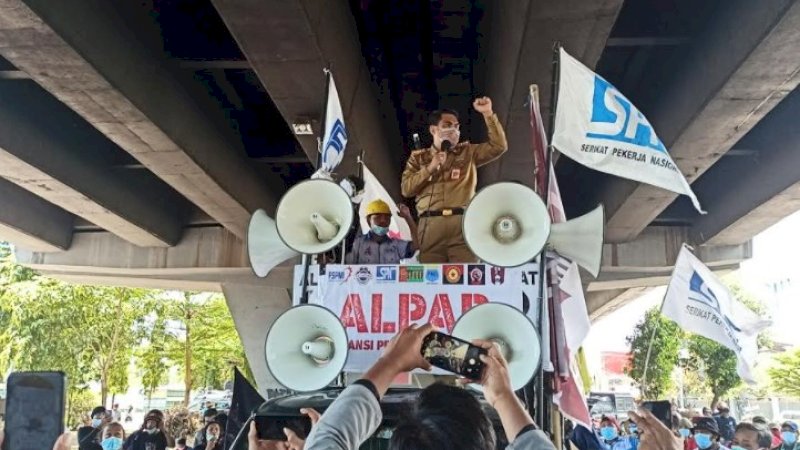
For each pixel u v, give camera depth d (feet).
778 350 183.83
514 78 34.63
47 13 28.25
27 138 42.86
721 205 60.70
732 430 46.75
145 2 36.65
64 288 95.61
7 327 93.76
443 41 46.93
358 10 42.24
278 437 11.64
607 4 28.81
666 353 123.44
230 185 51.31
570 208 66.64
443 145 17.16
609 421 29.37
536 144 16.48
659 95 44.01
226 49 39.75
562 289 14.93
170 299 118.01
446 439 6.05
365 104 44.01
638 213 57.98
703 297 26.21
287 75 34.78
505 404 7.05
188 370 118.73
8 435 9.89
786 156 46.62
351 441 6.40
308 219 12.55
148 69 37.52
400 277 12.63
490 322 10.62
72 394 105.40
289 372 10.89
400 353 7.29
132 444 36.99
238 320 81.46
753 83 34.19
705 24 36.19
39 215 65.87
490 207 11.78
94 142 51.52
